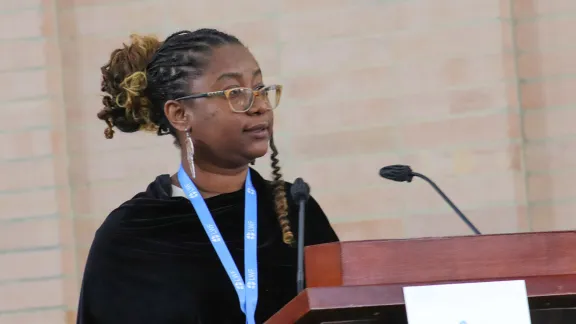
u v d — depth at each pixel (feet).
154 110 21.15
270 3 31.58
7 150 31.63
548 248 13.58
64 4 32.60
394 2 30.91
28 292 31.27
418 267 13.58
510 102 30.04
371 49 30.96
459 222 29.99
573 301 13.28
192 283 19.44
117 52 21.63
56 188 31.48
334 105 30.96
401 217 30.30
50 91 31.71
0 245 31.45
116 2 32.40
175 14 32.09
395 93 30.68
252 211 20.49
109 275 19.89
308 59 31.24
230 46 20.04
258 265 19.79
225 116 19.39
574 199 30.42
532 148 30.78
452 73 30.40
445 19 30.58
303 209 17.85
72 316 31.22
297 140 31.01
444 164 30.22
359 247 13.74
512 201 29.71
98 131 32.09
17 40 31.89
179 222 20.13
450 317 12.75
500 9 30.30
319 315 13.15
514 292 12.89
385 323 13.57
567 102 30.68
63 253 31.35
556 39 30.83
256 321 19.26
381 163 30.58
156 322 19.26
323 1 31.30
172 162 31.71
